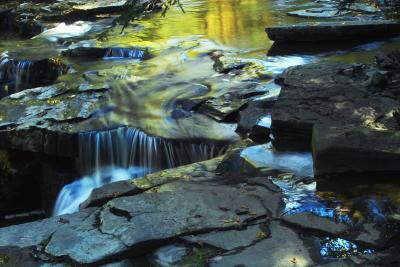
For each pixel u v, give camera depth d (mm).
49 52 15359
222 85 10766
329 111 8016
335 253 5777
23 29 20969
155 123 9688
